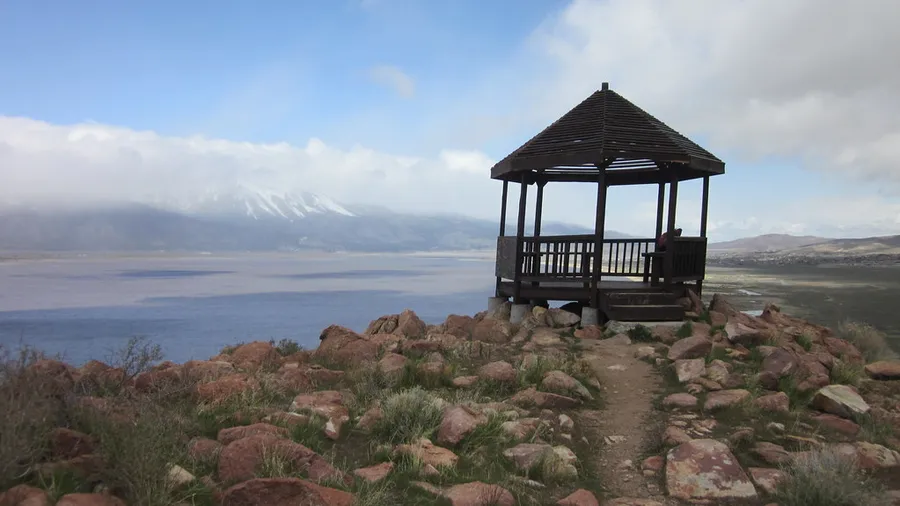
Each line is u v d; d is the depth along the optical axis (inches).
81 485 156.4
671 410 296.5
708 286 2581.2
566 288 519.2
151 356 298.2
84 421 184.7
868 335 537.0
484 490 189.8
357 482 190.7
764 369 342.0
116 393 243.9
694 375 337.7
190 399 259.8
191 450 194.1
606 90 534.3
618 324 466.9
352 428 252.4
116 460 161.8
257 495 159.2
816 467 203.0
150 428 175.2
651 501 200.7
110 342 1475.1
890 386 354.6
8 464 146.2
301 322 2042.3
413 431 240.5
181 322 2064.5
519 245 536.7
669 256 494.9
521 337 462.0
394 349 403.9
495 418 257.3
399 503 181.6
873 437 258.7
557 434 260.4
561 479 214.4
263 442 189.5
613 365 381.4
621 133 483.5
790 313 1416.1
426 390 313.7
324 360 390.0
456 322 520.7
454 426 239.8
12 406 157.5
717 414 285.6
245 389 272.4
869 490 201.8
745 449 243.9
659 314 474.9
